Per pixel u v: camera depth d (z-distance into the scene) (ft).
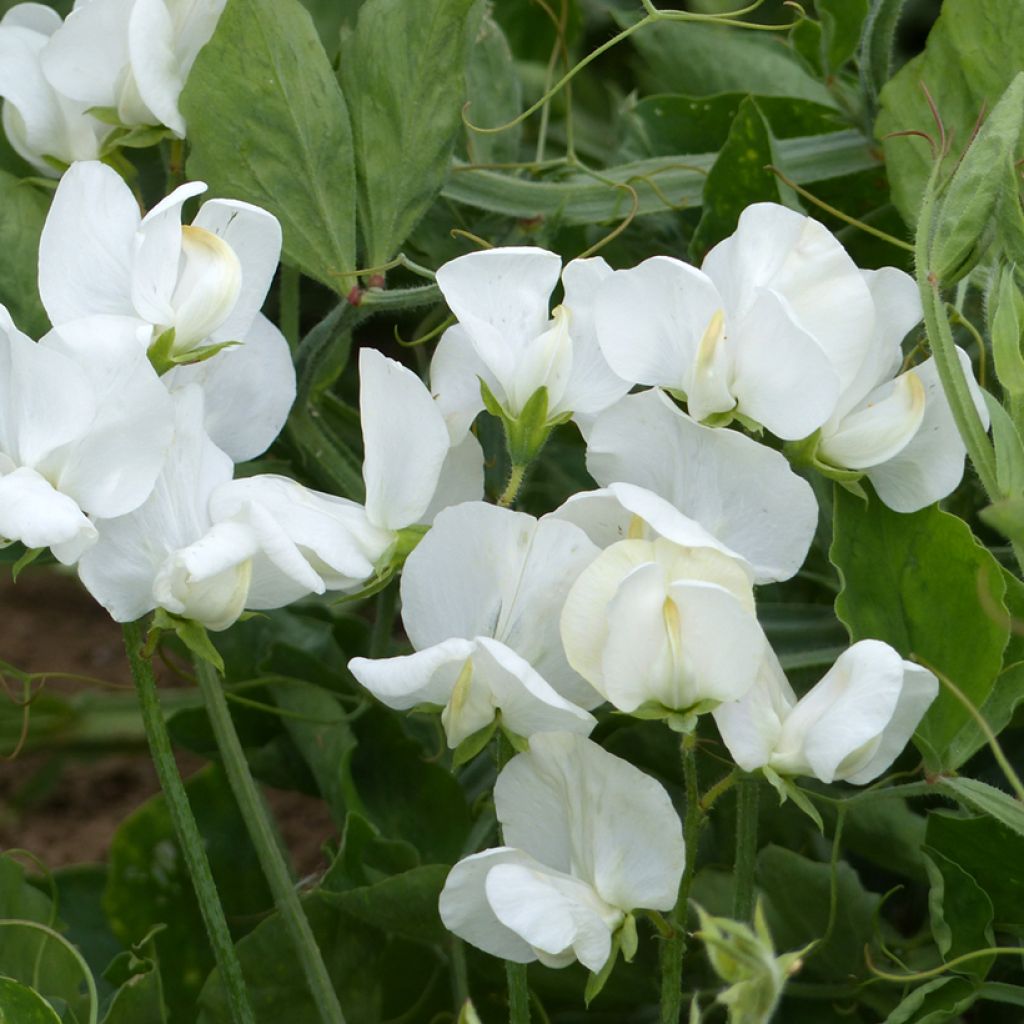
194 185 1.95
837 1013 2.29
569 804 1.91
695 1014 1.84
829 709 1.89
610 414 1.97
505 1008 2.33
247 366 2.06
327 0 2.32
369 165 2.17
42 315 2.15
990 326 2.02
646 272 1.94
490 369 1.98
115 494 1.90
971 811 2.10
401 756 2.36
